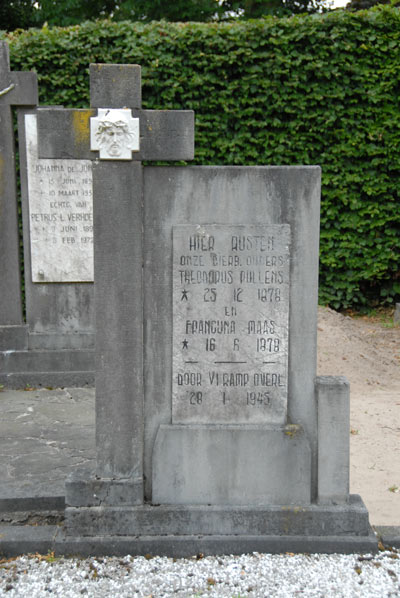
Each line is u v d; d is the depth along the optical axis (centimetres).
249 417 344
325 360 740
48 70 837
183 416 343
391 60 899
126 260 329
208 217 332
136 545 334
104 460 341
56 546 333
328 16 880
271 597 297
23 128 638
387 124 906
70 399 613
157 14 1475
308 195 330
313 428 346
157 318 338
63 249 657
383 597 298
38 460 442
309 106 905
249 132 901
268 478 344
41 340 662
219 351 339
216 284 335
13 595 298
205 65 866
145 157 324
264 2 1445
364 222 940
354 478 448
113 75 319
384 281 1013
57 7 1515
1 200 637
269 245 333
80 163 646
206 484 345
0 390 647
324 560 329
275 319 337
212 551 336
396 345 841
